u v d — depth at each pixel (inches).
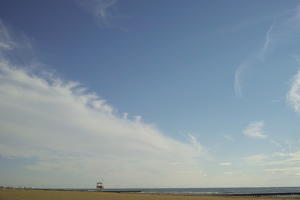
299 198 3309.5
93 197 2573.8
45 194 2790.4
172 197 2834.6
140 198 2573.8
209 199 2588.6
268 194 4581.7
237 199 2691.9
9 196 2212.1
